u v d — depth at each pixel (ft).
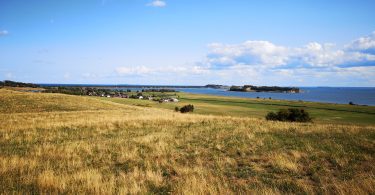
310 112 325.83
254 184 28.07
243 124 77.25
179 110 273.95
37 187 26.58
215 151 42.83
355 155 39.14
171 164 35.70
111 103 229.66
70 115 114.93
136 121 85.25
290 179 29.81
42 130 67.77
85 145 47.26
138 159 38.37
